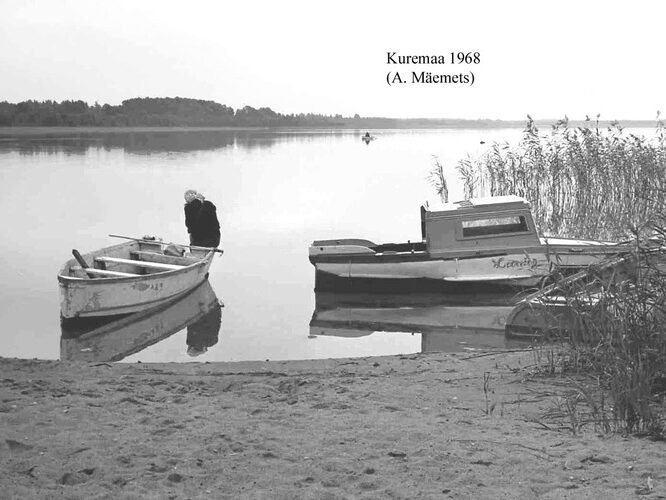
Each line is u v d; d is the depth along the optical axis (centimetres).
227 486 550
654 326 778
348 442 644
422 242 1947
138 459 604
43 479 562
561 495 522
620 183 2173
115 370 1004
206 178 5209
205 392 854
